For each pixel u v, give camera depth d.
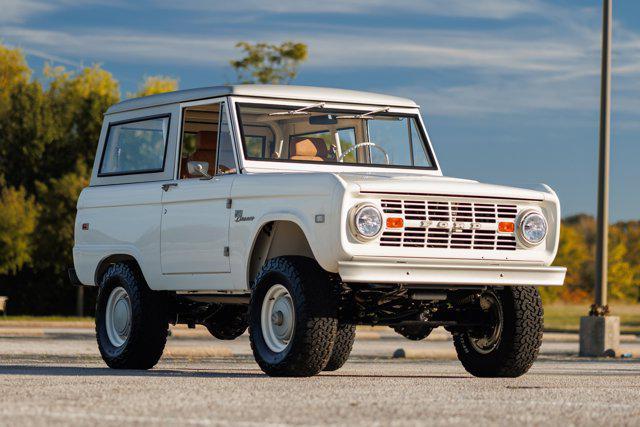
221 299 13.66
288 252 12.88
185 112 14.15
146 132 14.69
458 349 13.72
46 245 56.50
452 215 12.23
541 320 13.09
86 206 15.31
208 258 13.16
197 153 14.12
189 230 13.47
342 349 14.43
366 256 11.76
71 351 21.22
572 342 32.81
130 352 14.33
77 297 60.75
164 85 67.12
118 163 15.03
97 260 15.02
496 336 13.19
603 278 25.42
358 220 11.66
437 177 13.02
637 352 24.83
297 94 13.74
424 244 12.07
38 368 14.30
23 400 9.04
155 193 14.08
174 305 14.62
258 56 55.25
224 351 22.05
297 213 11.99
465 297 13.30
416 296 12.53
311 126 13.73
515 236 12.60
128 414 8.16
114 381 11.09
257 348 12.38
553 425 7.84
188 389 10.12
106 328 14.81
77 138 64.38
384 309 13.05
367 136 14.11
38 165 63.72
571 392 10.55
